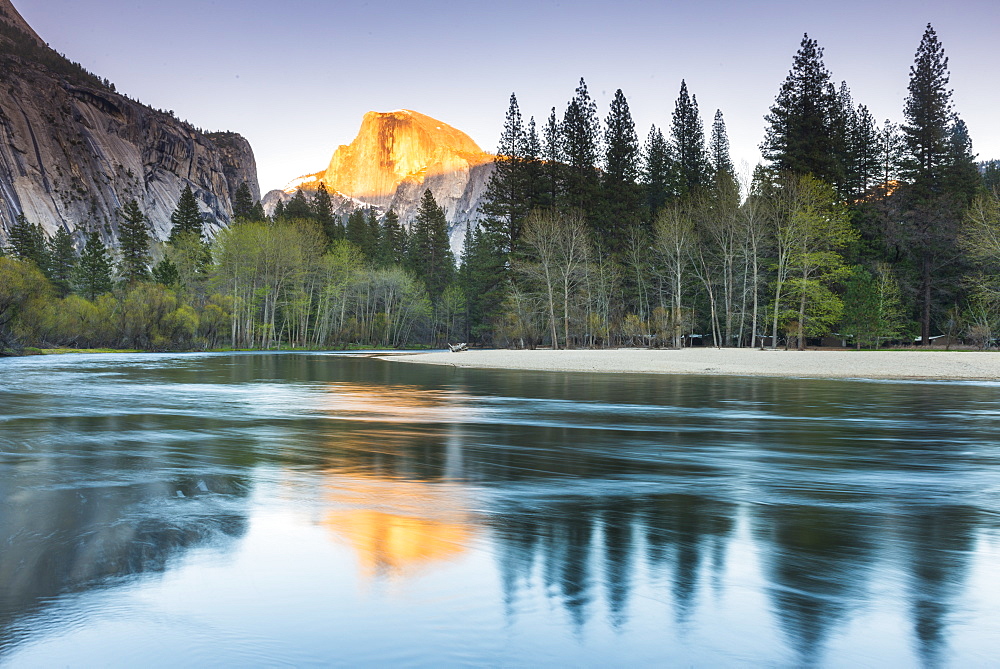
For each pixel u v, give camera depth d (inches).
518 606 167.3
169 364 1696.6
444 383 1039.0
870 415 607.8
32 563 198.1
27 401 732.7
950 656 143.2
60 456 392.2
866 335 2108.8
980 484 316.8
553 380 1106.7
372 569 194.4
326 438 466.9
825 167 2379.4
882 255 2433.6
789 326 2151.8
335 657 140.6
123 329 2687.0
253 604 167.8
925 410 647.8
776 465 366.0
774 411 639.1
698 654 143.5
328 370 1439.5
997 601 173.0
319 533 231.6
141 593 174.7
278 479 326.0
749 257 2450.8
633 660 140.6
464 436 477.7
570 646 146.5
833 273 2071.9
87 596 172.2
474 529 237.6
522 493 296.7
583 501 281.7
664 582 184.7
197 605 167.0
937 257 2391.7
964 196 2490.2
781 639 150.5
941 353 1569.9
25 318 2224.4
